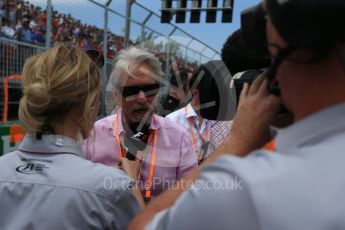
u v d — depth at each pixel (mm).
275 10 611
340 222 510
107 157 1702
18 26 6637
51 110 1070
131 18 5758
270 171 563
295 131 611
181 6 4848
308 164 555
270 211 530
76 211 1012
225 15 4785
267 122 807
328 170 544
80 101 1098
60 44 1163
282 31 604
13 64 5602
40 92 1032
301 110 627
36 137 1105
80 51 1149
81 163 1088
